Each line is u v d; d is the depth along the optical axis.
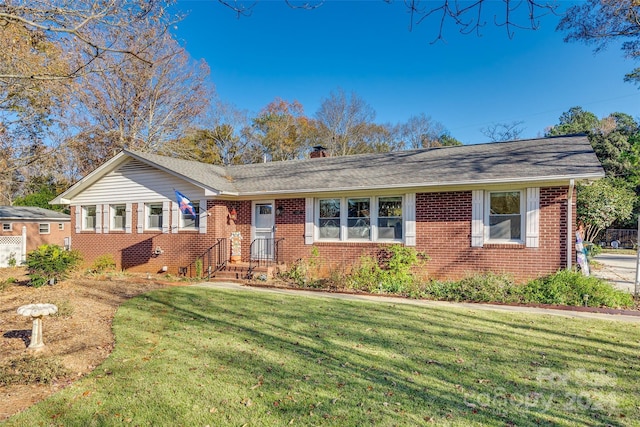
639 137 17.64
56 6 6.49
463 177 10.44
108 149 26.84
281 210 13.66
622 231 29.53
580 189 18.58
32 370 4.85
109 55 17.11
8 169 18.95
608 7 12.59
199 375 4.75
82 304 8.87
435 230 11.29
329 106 41.41
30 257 11.59
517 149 12.30
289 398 4.12
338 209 12.80
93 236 16.12
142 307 8.60
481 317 7.62
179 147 30.19
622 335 6.42
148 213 14.98
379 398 4.11
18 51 10.25
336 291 10.62
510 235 10.61
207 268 13.37
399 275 10.98
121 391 4.33
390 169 12.77
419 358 5.32
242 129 39.94
